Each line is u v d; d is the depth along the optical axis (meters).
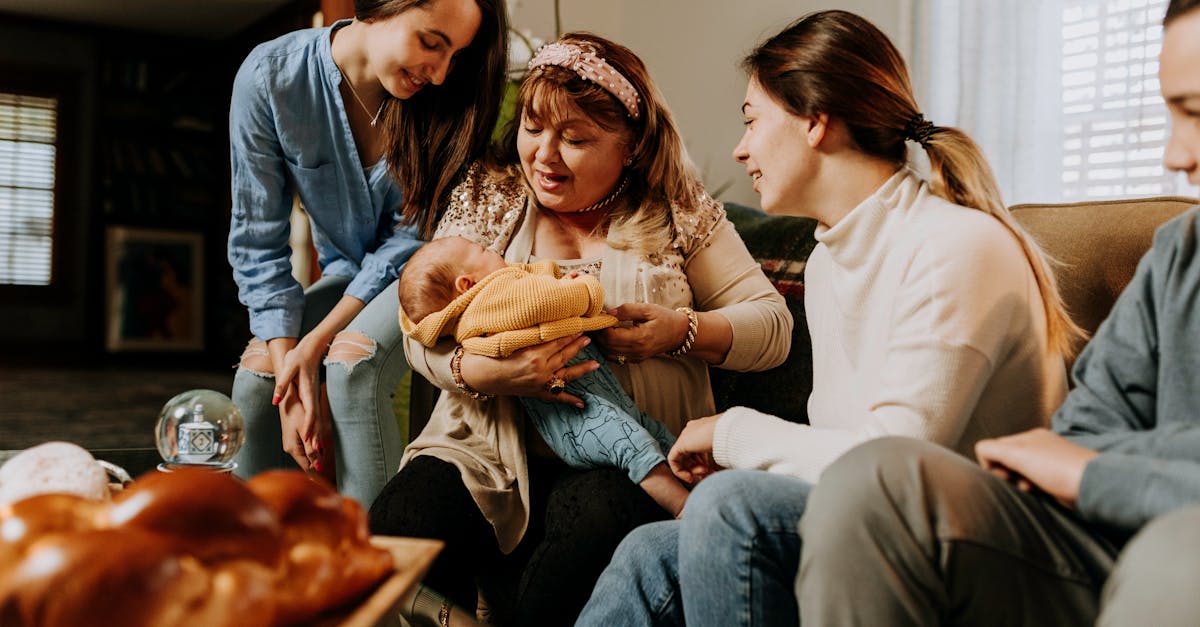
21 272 7.69
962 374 1.00
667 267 1.55
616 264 1.54
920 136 1.15
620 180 1.61
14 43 7.46
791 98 1.16
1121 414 0.88
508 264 1.55
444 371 1.46
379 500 1.46
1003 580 0.80
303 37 1.87
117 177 7.72
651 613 1.07
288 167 1.94
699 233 1.60
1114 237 1.30
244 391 1.87
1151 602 0.61
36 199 7.71
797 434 1.08
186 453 1.17
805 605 0.83
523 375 1.37
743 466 1.13
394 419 1.77
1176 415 0.83
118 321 7.69
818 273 1.26
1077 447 0.82
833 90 1.13
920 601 0.79
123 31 7.73
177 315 7.89
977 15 3.07
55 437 4.20
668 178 1.59
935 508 0.80
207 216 7.99
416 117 1.87
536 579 1.33
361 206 2.01
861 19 1.18
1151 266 0.89
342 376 1.73
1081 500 0.77
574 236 1.61
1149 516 0.72
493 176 1.68
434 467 1.47
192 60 8.01
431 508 1.41
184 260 7.91
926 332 1.02
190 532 0.59
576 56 1.50
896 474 0.81
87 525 0.61
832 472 0.84
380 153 1.97
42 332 7.73
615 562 1.12
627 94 1.51
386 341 1.75
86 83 7.72
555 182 1.53
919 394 1.00
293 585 0.64
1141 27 2.84
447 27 1.67
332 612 0.67
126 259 7.70
